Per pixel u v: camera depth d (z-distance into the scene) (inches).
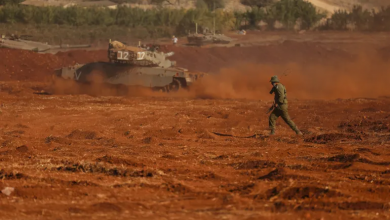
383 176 487.5
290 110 1180.5
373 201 382.3
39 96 1605.6
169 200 397.7
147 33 3390.7
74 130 845.2
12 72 2201.0
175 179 481.4
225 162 576.1
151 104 1402.6
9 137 799.7
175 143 742.5
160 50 2738.7
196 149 673.6
